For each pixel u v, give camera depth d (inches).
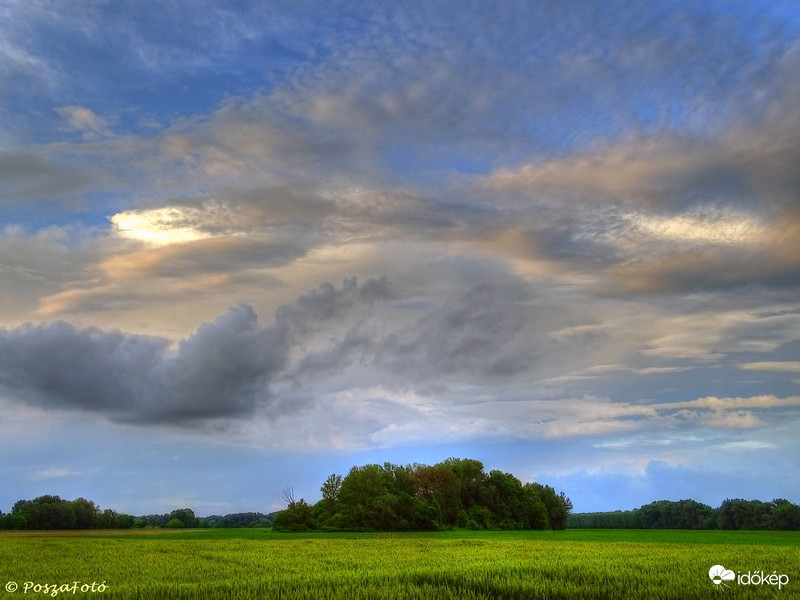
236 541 2792.8
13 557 1911.9
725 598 930.7
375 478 4566.9
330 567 1492.4
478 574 1154.0
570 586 1009.5
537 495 5541.3
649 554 1718.8
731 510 5831.7
